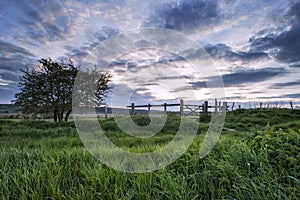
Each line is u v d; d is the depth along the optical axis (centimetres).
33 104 1512
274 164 272
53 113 1570
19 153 350
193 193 233
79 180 277
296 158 258
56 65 1583
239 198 213
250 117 1344
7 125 1062
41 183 250
